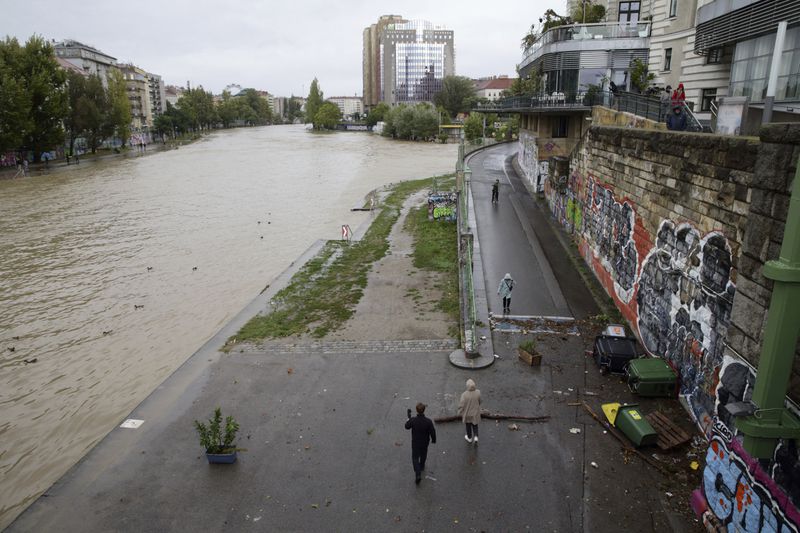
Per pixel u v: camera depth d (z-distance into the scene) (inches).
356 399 547.8
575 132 1578.5
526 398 537.0
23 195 2119.8
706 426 458.0
